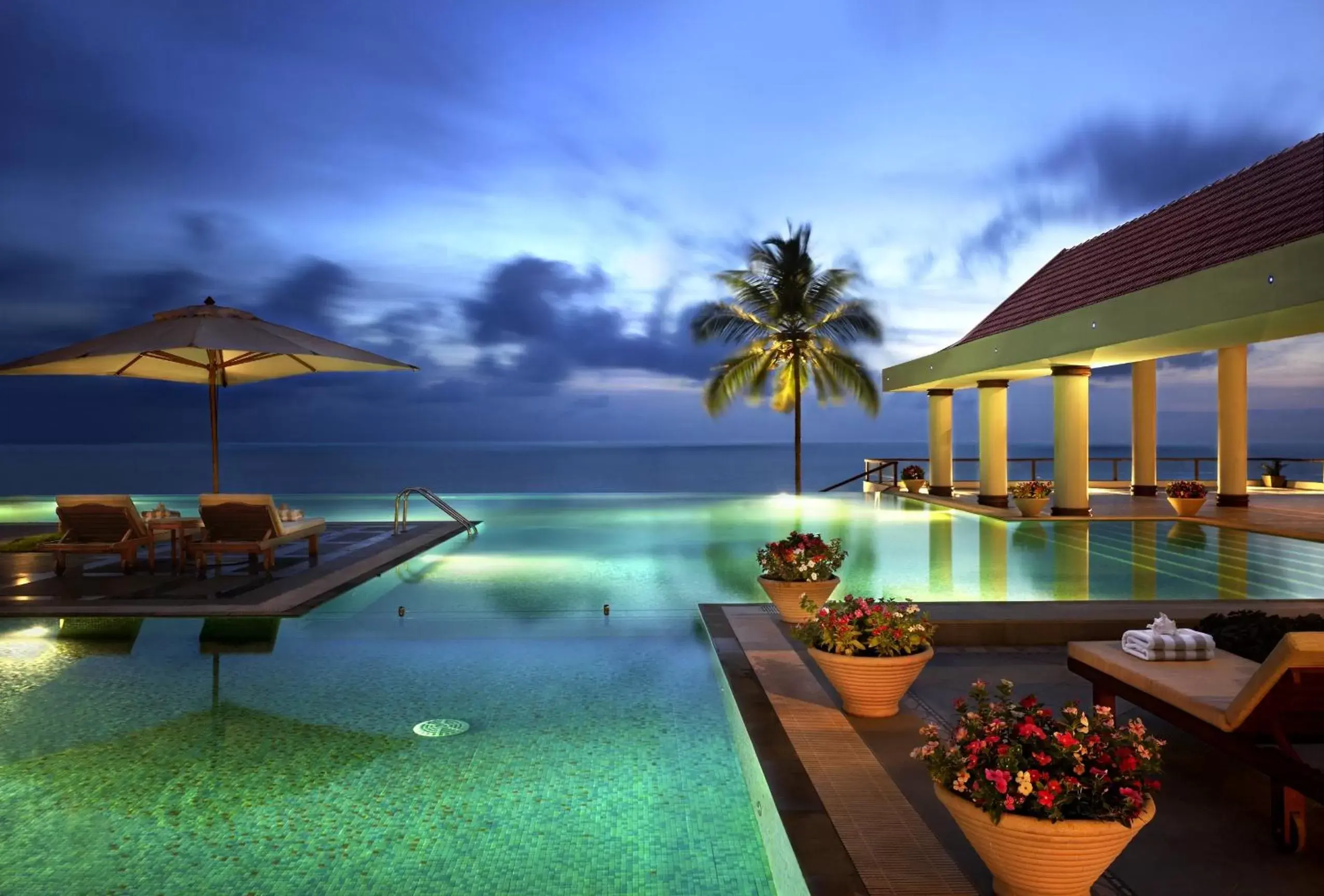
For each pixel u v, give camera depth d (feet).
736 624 19.10
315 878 9.01
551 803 10.87
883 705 12.82
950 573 27.63
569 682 15.94
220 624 20.59
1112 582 25.96
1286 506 51.21
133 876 9.04
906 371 61.21
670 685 15.75
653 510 52.60
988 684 15.06
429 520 45.47
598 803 10.91
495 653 17.97
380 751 12.53
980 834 7.35
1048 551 32.83
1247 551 32.86
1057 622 18.02
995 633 18.01
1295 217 32.42
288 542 27.91
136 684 15.81
